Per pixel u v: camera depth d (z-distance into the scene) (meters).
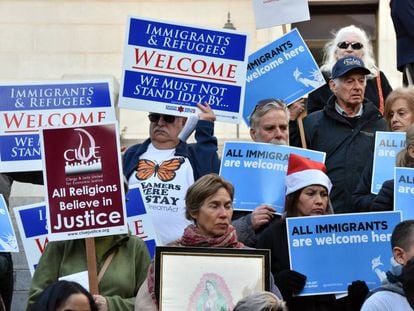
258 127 11.44
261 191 11.24
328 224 10.26
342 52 13.08
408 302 8.85
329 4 22.09
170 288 9.37
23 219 11.12
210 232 9.67
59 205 9.85
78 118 11.66
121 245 9.97
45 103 11.70
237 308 8.15
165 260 9.41
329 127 12.01
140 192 11.00
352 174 11.77
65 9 20.83
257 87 12.46
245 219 10.89
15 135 11.69
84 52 20.81
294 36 12.47
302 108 12.40
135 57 11.86
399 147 11.40
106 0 20.84
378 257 10.23
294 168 10.50
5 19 20.77
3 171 11.66
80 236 9.81
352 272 10.20
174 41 11.88
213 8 20.83
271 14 12.93
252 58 12.48
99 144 9.91
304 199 10.42
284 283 10.08
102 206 9.86
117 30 20.84
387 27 21.25
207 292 9.37
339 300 10.20
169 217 11.32
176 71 11.86
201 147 11.64
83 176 9.88
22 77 20.72
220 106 11.87
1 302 10.70
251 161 11.29
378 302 9.22
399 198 10.66
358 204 11.47
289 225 10.25
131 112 19.25
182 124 11.83
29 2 20.78
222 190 9.70
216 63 11.88
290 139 12.30
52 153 9.90
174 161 11.50
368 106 12.02
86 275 9.80
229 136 19.16
